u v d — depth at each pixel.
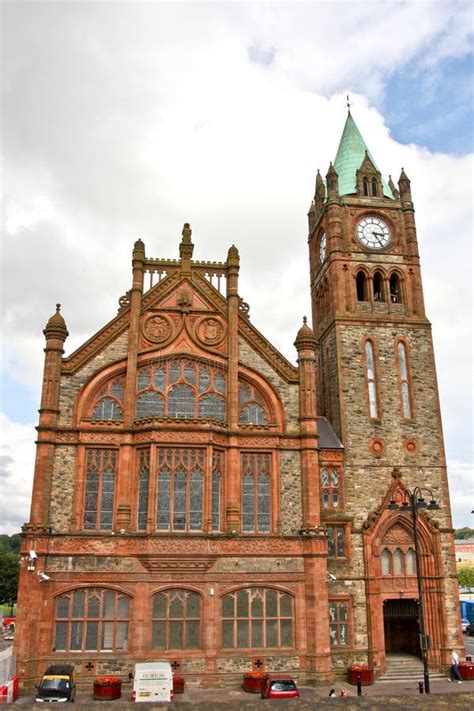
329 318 55.25
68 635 38.97
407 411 51.66
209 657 39.34
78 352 44.69
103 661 38.44
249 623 40.66
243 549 41.62
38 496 40.66
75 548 40.09
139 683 33.06
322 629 40.66
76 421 43.16
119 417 44.25
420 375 52.84
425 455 50.38
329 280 56.03
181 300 47.28
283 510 43.41
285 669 40.09
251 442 44.41
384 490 48.78
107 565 40.00
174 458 42.44
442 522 48.81
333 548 46.72
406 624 50.88
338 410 51.19
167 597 40.22
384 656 44.66
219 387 46.03
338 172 61.53
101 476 42.41
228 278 48.53
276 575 41.50
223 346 46.97
